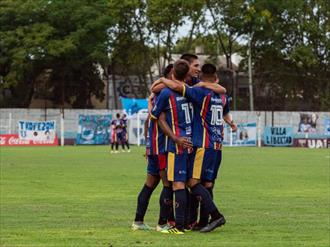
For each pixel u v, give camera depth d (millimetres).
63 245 20031
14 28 135750
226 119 24906
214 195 35531
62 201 32469
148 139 23531
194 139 22656
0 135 117812
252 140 128250
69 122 124250
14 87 137875
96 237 21625
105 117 125250
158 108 22422
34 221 25500
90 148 105000
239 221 25688
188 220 23906
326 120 132125
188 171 22719
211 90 22891
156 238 21469
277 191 37938
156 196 34875
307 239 21438
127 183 42281
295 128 131000
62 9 135250
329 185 41875
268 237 21812
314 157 78625
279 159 73562
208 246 19922
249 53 148500
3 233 22422
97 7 138750
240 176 48531
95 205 30875
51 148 104375
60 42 131875
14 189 38312
